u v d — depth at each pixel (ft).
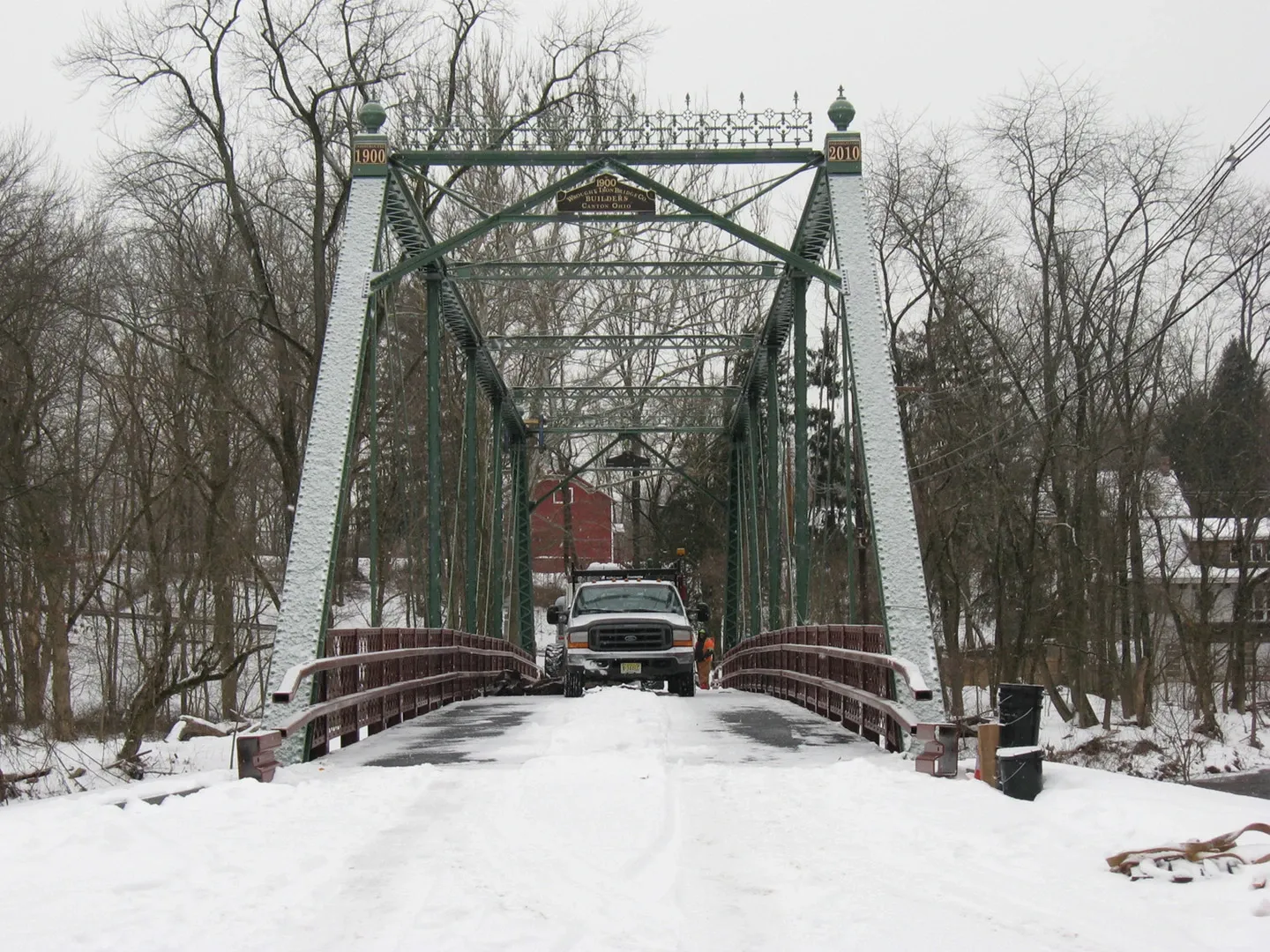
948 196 110.32
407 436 71.51
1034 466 114.83
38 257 81.97
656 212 48.93
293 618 38.17
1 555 85.66
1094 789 25.55
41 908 16.20
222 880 18.02
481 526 104.06
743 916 15.76
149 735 87.04
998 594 106.42
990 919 15.43
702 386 99.09
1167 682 122.72
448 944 14.30
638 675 64.34
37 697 86.84
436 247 47.24
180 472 89.56
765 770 29.94
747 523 97.71
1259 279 105.60
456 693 61.31
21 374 87.25
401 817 23.67
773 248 47.73
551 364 116.06
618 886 17.60
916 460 114.11
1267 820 21.31
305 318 102.58
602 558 206.80
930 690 31.42
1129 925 15.14
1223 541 132.26
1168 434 117.80
